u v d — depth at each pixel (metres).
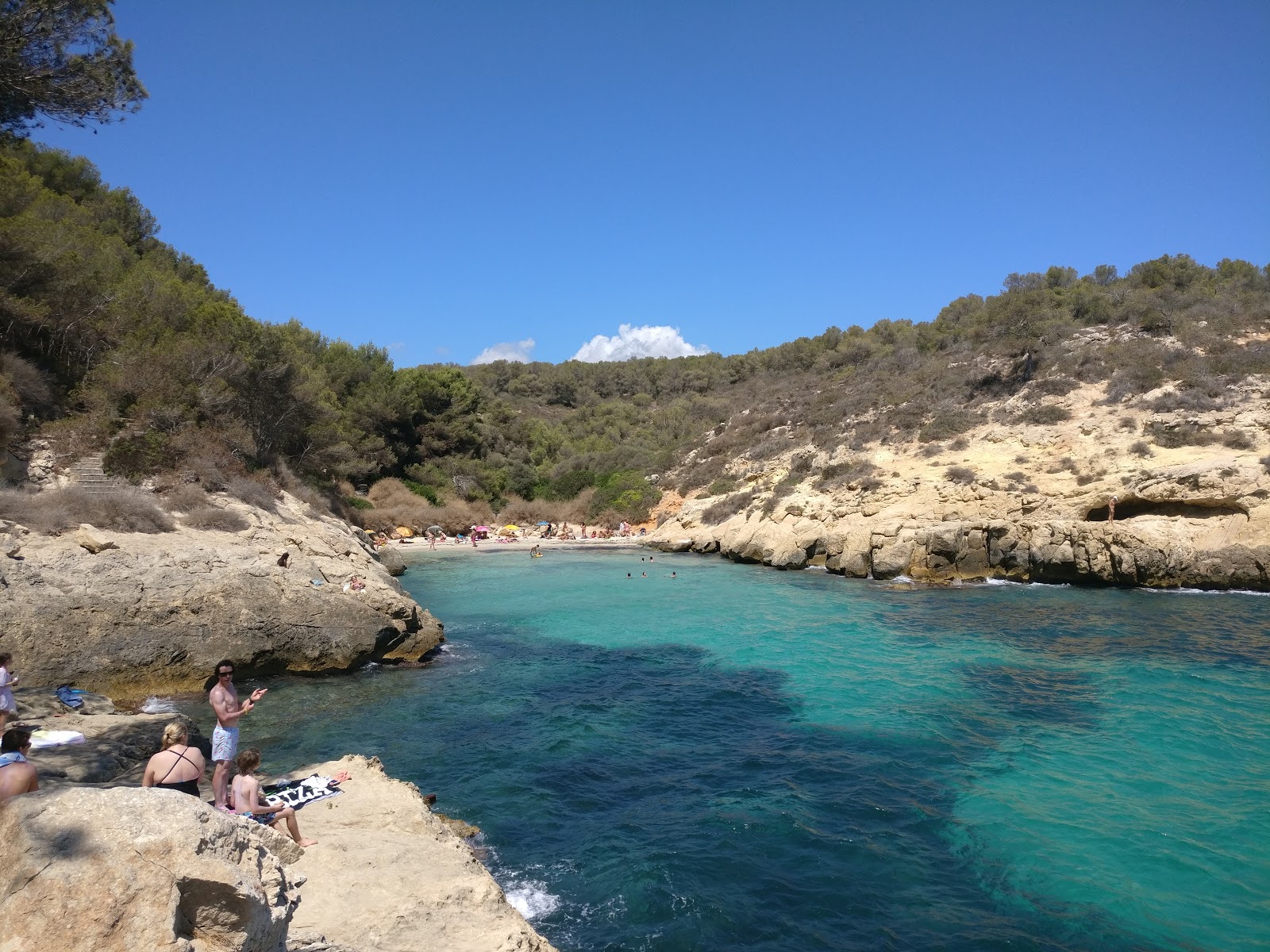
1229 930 8.83
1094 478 34.91
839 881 9.99
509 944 6.87
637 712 16.88
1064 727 15.41
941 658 21.02
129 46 15.20
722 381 96.31
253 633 18.95
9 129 15.06
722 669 20.50
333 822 9.49
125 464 25.25
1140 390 40.62
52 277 27.41
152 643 17.61
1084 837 10.98
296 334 56.91
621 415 84.44
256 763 8.69
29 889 4.73
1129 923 9.01
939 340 64.88
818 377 72.56
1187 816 11.52
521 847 10.92
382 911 7.14
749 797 12.53
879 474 42.00
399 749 14.66
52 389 27.09
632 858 10.54
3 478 22.59
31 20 13.87
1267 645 21.39
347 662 20.17
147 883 4.83
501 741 15.09
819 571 38.59
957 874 10.12
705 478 57.94
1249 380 38.59
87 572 18.17
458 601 31.83
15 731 7.90
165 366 29.47
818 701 17.53
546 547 51.12
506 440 69.94
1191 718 15.71
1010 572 33.53
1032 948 8.55
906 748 14.53
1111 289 57.00
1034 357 48.91
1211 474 31.03
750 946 8.66
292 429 37.91
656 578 37.44
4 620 16.11
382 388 59.44
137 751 11.99
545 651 22.77
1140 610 26.53
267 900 5.43
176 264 48.91
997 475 37.34
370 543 40.09
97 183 46.59
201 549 20.80
